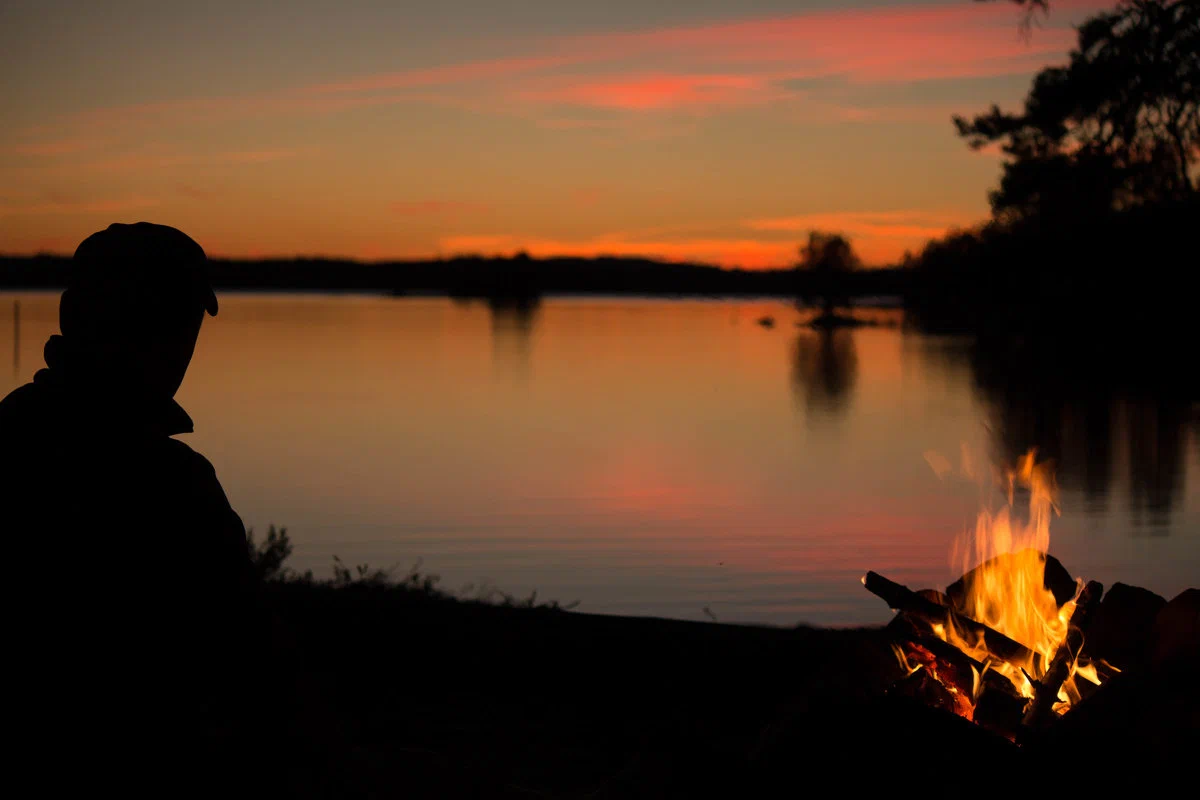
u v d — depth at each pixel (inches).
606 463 706.2
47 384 80.0
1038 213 1134.4
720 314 4480.8
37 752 74.3
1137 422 952.3
